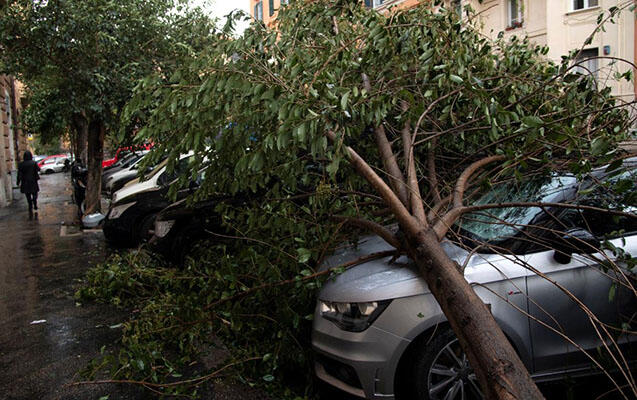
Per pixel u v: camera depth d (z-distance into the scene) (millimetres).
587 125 3662
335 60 3900
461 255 3523
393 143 4242
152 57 10586
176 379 4027
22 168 15945
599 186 3527
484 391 2148
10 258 9219
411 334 3189
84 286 6945
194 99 3549
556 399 3666
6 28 9609
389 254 3795
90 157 12359
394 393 3221
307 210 4180
